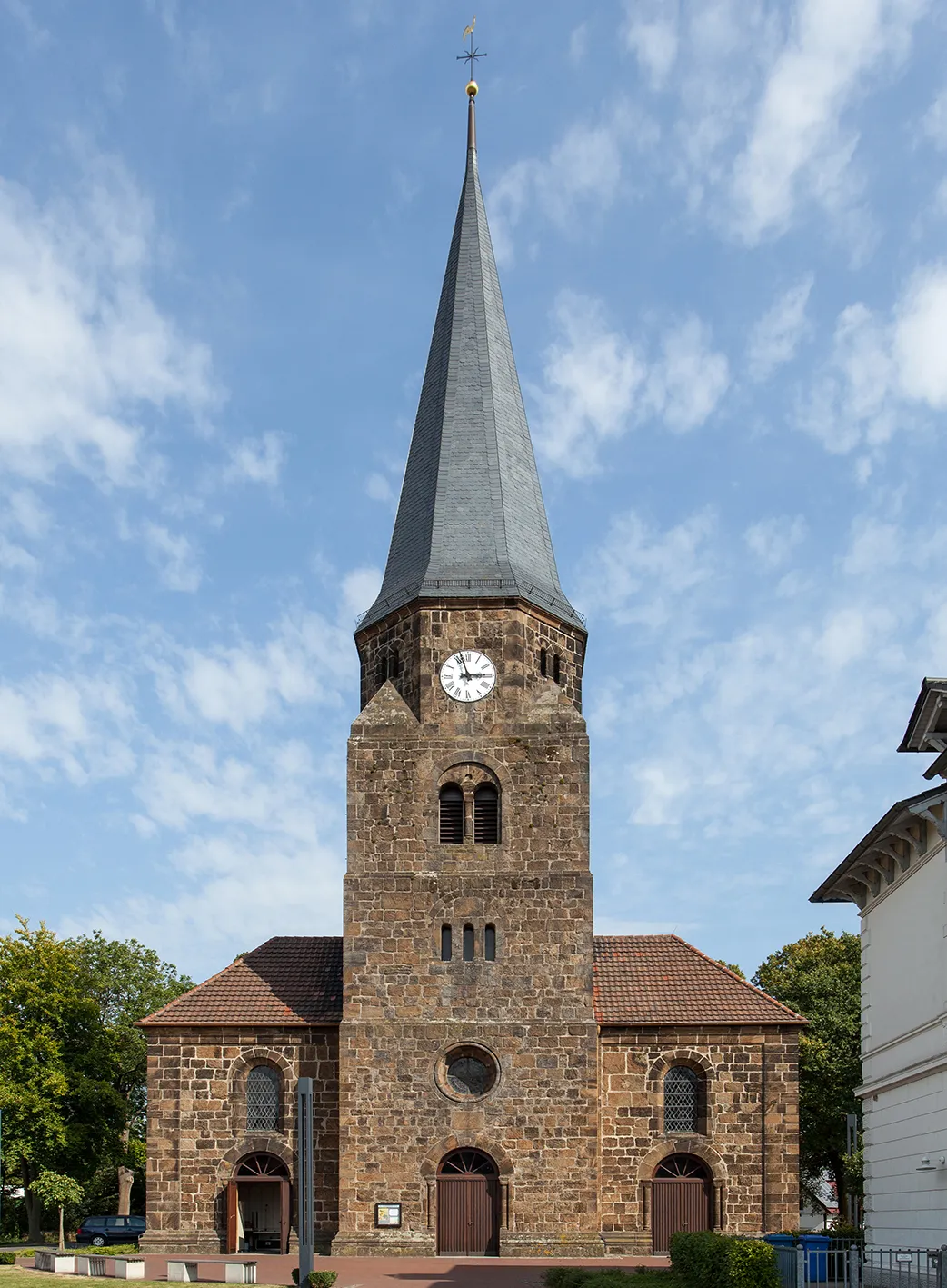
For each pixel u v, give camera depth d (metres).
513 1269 45.97
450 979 51.69
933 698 36.25
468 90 66.94
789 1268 34.56
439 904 52.34
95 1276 44.16
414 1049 51.09
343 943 56.34
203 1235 51.78
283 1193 52.00
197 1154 52.56
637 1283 36.66
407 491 60.28
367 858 52.84
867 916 44.78
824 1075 70.56
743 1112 52.41
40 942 72.56
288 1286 40.81
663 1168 52.25
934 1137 37.19
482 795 53.69
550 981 51.59
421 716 54.12
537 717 54.03
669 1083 53.12
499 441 59.34
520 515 58.47
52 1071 68.88
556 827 52.94
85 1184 72.44
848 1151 65.88
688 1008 53.59
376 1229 49.81
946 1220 35.97
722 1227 51.34
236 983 55.62
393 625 56.62
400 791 53.44
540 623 56.19
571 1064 50.91
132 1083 79.62
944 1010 36.41
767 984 79.38
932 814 36.25
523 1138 50.31
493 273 64.19
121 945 81.69
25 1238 74.19
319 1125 52.53
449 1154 50.56
